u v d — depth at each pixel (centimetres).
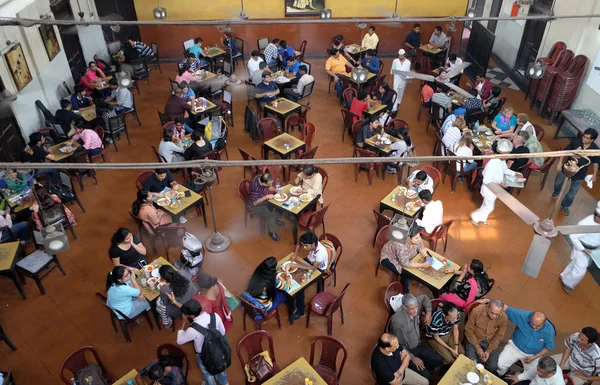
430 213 725
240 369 598
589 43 1052
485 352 577
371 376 590
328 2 1423
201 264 681
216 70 1348
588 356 526
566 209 857
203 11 1409
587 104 1068
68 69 1160
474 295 600
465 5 1455
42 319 661
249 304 591
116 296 583
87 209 862
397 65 1119
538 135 970
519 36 1365
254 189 771
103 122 995
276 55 1305
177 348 525
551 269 744
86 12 1282
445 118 1053
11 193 760
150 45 1449
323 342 541
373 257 763
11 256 661
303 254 753
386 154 892
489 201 793
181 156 902
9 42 876
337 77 1216
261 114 1162
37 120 988
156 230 714
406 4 1445
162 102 1246
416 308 548
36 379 585
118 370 596
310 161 353
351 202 880
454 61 1225
